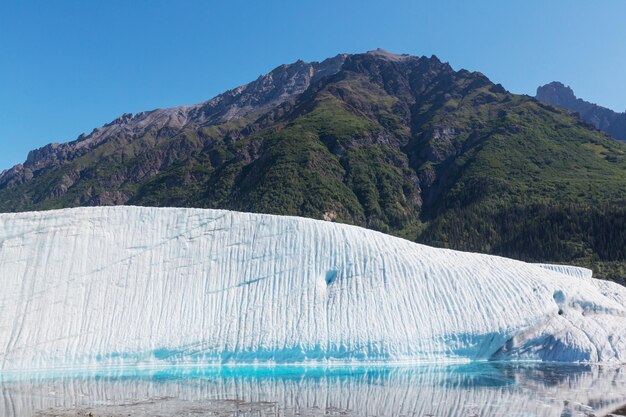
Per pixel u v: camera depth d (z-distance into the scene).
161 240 38.38
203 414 23.78
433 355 35.59
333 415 23.84
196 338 34.94
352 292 37.28
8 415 23.47
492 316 37.12
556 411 24.45
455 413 24.17
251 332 35.28
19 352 33.00
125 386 28.88
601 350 36.25
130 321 35.12
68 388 28.27
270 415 23.75
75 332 34.28
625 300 42.78
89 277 36.22
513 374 32.22
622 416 23.78
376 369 33.62
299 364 34.38
